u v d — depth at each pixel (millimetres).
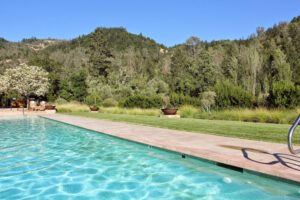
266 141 7133
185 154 6238
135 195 4676
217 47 64750
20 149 8609
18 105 36969
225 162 5266
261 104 16594
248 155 5543
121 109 23469
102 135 10070
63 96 40781
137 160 6785
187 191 4734
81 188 5066
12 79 32719
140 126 11523
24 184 5316
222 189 4719
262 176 4637
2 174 5938
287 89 14883
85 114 21625
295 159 5180
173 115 17172
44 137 11086
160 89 39938
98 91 37812
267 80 29703
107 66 55625
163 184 5129
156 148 7211
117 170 6078
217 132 8984
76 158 7254
